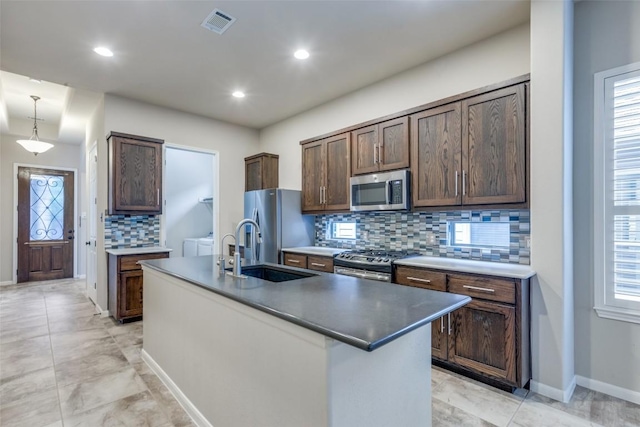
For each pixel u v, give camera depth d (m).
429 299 1.51
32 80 4.13
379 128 3.35
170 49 2.98
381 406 1.37
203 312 1.94
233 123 5.16
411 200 3.07
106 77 3.53
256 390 1.52
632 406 2.09
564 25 2.16
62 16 2.47
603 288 2.26
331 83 3.74
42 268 6.21
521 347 2.18
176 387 2.23
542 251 2.23
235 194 5.18
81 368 2.63
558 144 2.17
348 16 2.52
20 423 1.94
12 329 3.53
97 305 4.18
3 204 5.85
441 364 2.64
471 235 3.02
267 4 2.37
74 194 6.56
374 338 1.03
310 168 4.21
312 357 1.23
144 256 3.83
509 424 1.92
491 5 2.40
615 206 2.23
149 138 4.05
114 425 1.93
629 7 2.19
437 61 3.19
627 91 2.19
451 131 2.78
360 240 3.99
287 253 4.01
